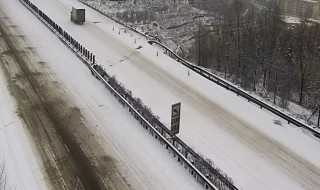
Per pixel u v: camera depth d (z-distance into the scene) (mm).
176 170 22312
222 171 22547
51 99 30688
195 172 21391
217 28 63219
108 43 47188
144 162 22922
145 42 48906
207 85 36156
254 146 25812
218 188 20062
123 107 30031
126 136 25703
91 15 61062
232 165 23516
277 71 41938
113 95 32094
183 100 32562
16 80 33875
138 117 27766
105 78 35469
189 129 27578
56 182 20734
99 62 40250
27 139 24703
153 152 23984
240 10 63750
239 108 31562
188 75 38375
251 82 42625
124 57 42656
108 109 29531
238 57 45719
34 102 29938
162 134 25609
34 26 51125
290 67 42312
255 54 44875
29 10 58688
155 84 35656
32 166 21984
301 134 27703
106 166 22328
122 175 21594
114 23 57531
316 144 26438
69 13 61281
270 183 21984
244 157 24438
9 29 48781
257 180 22188
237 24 55188
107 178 21266
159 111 30203
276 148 25703
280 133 27688
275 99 37375
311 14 69312
